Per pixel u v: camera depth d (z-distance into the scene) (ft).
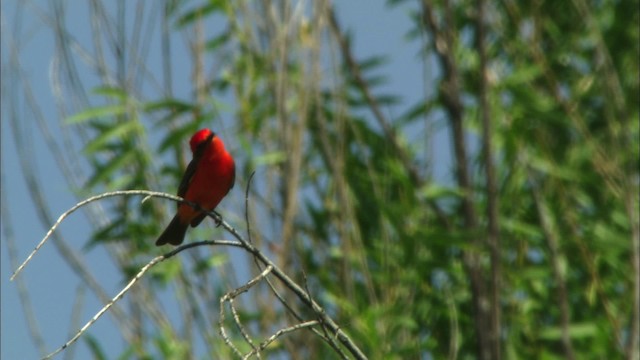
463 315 42.78
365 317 39.14
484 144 42.24
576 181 44.14
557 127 45.14
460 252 43.11
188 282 39.14
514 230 42.60
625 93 45.57
